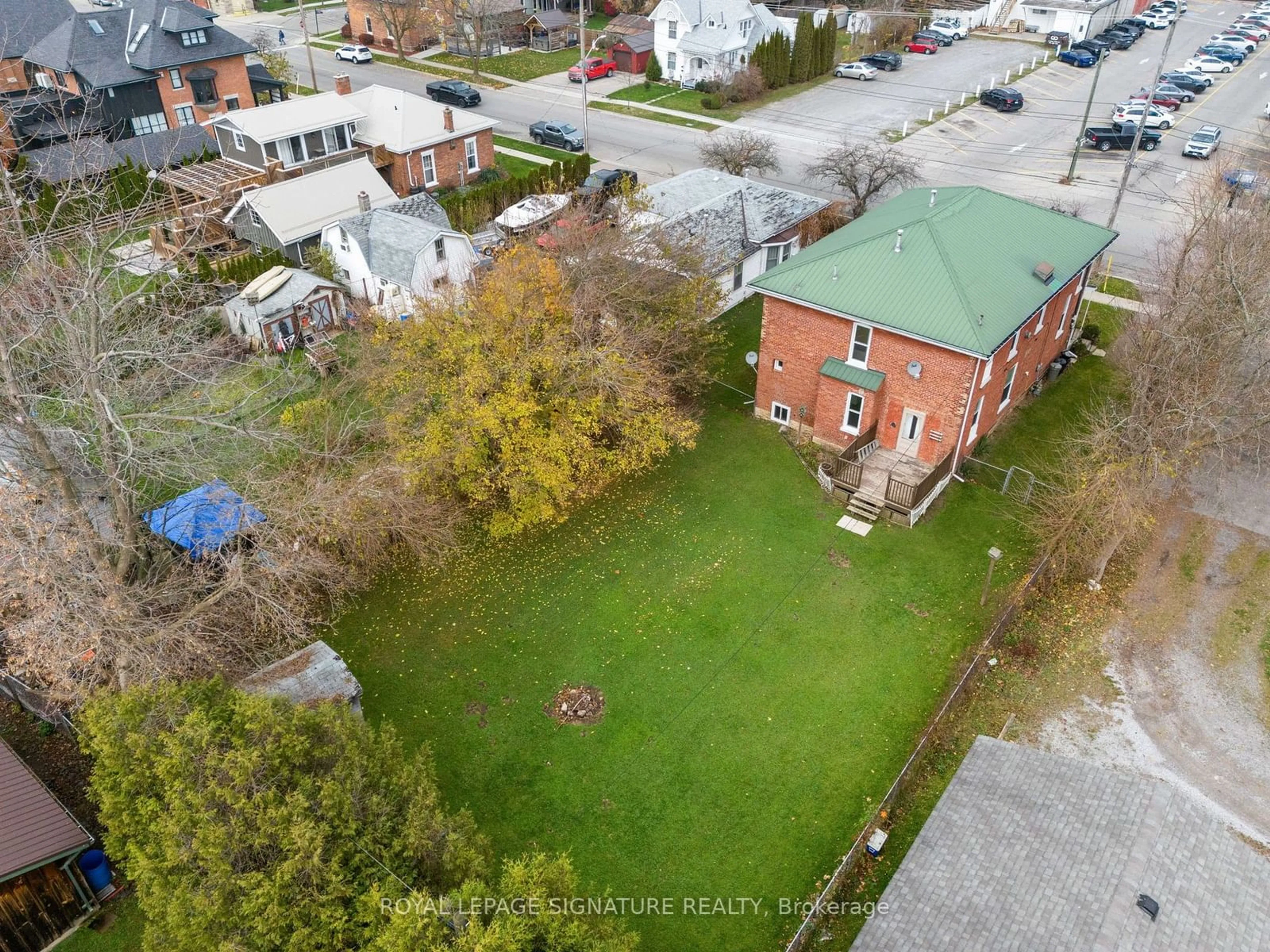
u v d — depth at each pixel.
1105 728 21.53
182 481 23.12
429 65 73.69
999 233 29.89
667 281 31.19
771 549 26.83
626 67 71.69
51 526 18.86
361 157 48.53
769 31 70.25
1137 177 51.12
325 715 15.63
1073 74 70.50
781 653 23.55
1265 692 22.50
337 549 25.25
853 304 27.73
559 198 43.25
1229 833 15.48
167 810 14.63
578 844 19.14
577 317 26.72
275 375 31.89
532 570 26.22
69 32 53.50
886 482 28.41
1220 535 27.41
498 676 22.97
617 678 22.89
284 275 36.72
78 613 17.97
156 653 18.73
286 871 12.72
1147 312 31.08
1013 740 21.25
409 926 11.90
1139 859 13.94
